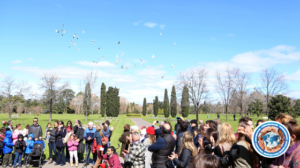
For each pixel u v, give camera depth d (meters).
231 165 4.30
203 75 48.94
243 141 4.09
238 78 47.84
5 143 9.45
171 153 5.34
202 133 6.61
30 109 72.38
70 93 121.94
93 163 9.74
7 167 9.48
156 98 98.75
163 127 5.52
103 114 81.88
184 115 73.50
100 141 9.44
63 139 10.09
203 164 2.54
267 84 41.19
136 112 125.69
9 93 50.44
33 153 9.22
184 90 52.25
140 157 5.98
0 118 57.59
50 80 47.56
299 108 46.34
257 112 62.16
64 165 9.91
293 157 3.42
